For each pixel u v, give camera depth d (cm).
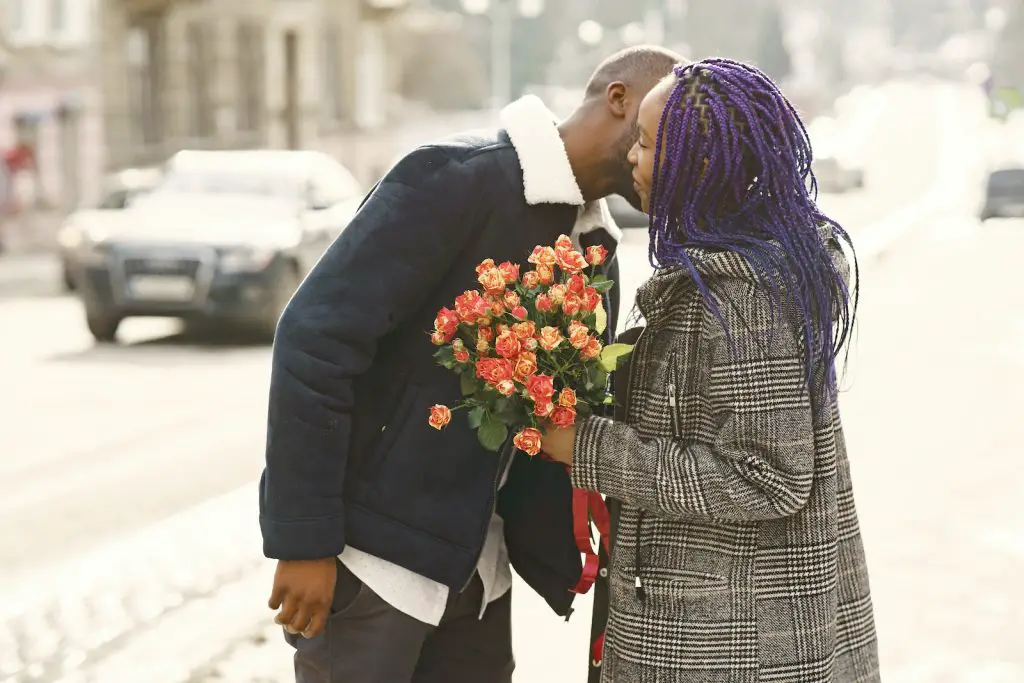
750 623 280
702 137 278
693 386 280
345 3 4806
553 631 606
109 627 599
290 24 4531
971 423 1074
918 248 3105
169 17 4238
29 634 591
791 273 272
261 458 972
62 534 765
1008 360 1432
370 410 316
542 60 11750
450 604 327
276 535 301
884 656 572
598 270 342
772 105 280
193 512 808
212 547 728
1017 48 8544
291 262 1522
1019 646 578
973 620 611
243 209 1579
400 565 313
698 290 279
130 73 4191
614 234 343
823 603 283
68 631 595
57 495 862
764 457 271
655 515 286
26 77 3847
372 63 5106
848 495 299
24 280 2616
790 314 272
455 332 307
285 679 538
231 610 622
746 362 270
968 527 761
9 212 3631
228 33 4375
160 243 1502
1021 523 766
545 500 344
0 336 1700
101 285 1520
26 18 3844
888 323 1780
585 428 287
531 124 319
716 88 279
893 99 14488
